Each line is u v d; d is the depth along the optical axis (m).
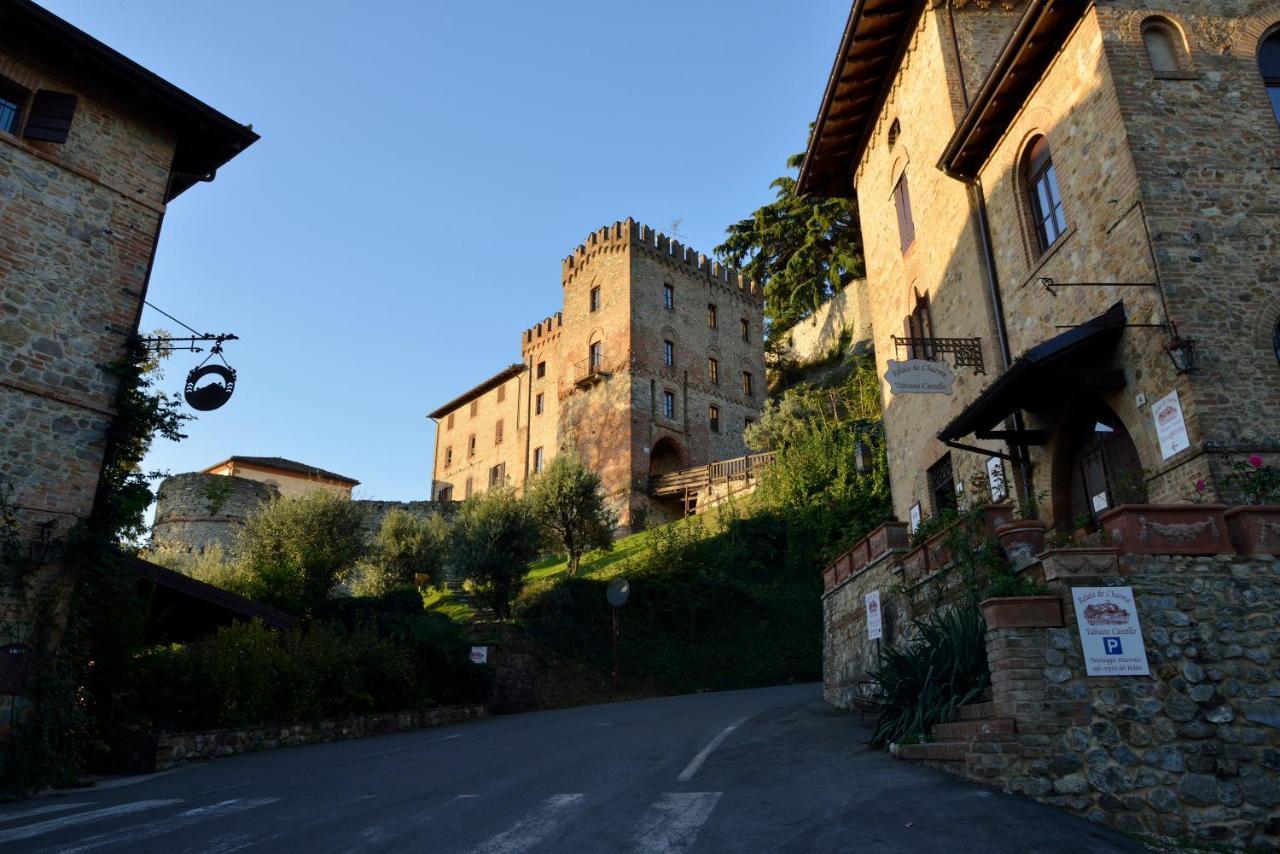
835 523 33.50
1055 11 13.34
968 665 9.61
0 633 11.89
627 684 26.19
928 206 18.92
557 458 36.38
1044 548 9.10
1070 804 7.38
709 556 33.28
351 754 13.21
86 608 12.89
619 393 51.44
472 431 68.50
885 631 14.70
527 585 29.56
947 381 15.06
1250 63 12.67
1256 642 7.94
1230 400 10.85
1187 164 12.04
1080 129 13.30
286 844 6.50
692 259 57.91
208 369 14.49
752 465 45.53
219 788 9.98
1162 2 12.98
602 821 6.93
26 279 13.16
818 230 57.38
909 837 6.20
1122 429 12.64
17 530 12.34
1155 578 8.13
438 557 34.66
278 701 15.51
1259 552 8.23
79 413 13.40
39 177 13.65
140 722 13.56
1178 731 7.62
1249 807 7.36
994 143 16.06
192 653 14.84
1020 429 14.46
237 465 55.94
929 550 12.64
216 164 16.83
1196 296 11.37
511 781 9.27
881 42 20.30
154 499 14.02
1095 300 12.87
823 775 8.70
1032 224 15.11
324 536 28.95
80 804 9.52
